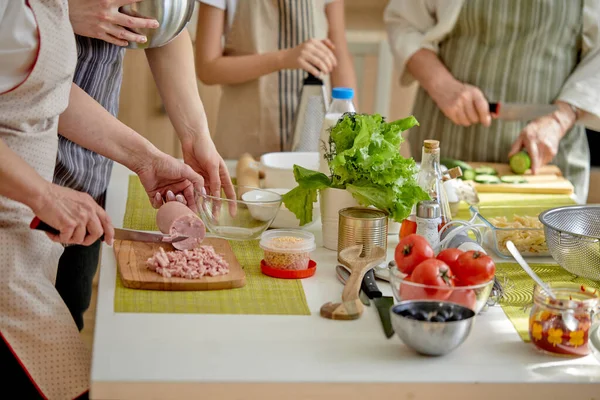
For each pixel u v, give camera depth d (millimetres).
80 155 1933
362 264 1525
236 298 1436
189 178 1791
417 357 1239
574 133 2764
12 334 1440
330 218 1731
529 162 2506
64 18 1423
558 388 1178
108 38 1667
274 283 1521
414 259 1350
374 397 1163
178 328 1301
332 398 1159
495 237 1725
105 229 1462
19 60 1382
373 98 4176
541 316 1271
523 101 2723
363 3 4027
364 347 1267
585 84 2639
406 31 2861
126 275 1466
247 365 1188
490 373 1194
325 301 1443
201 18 2812
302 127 2475
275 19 2783
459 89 2689
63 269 2125
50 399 1450
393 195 1646
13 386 1543
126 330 1282
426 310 1249
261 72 2709
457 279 1337
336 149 1731
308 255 1582
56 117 1505
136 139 1782
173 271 1482
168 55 1981
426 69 2771
